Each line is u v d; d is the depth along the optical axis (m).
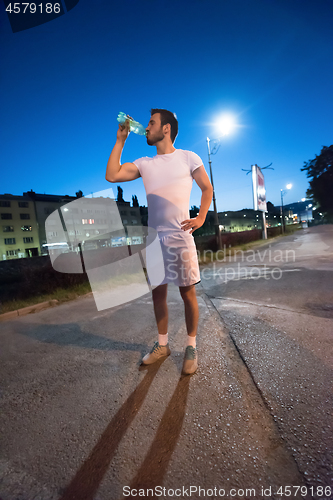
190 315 1.62
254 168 21.84
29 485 0.92
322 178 35.31
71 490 0.89
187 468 0.93
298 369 1.49
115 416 1.25
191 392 1.38
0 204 40.84
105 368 1.77
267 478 0.86
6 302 4.70
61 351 2.16
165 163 1.55
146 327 2.55
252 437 1.04
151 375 1.60
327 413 1.12
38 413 1.33
